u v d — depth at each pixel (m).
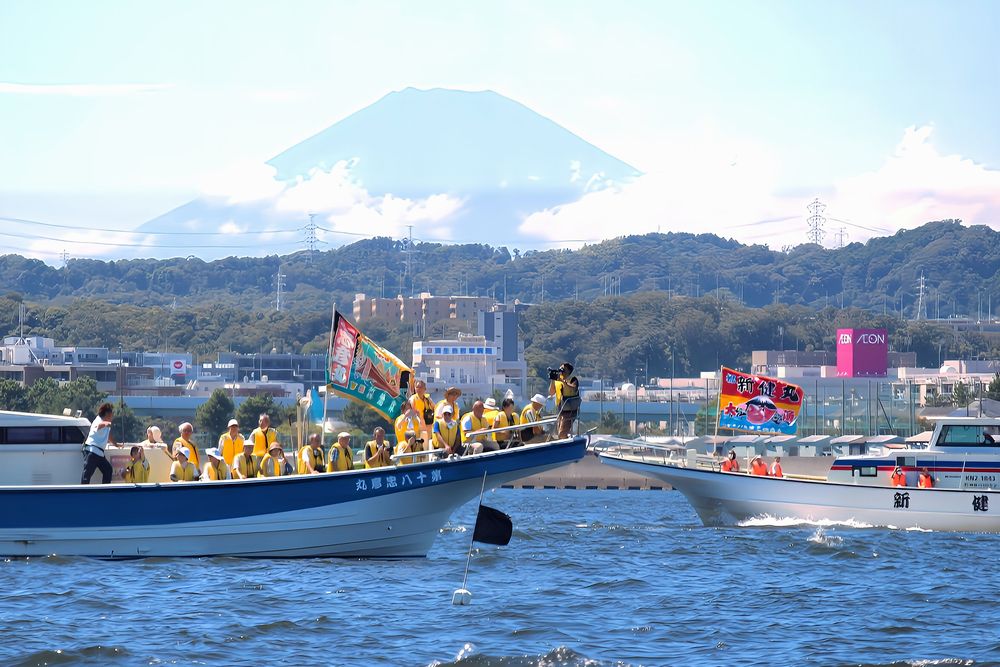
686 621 46.41
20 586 50.03
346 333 58.56
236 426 57.41
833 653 40.78
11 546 55.47
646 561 66.38
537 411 57.75
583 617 46.81
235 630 42.44
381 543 58.22
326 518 56.72
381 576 54.38
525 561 64.56
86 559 55.66
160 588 49.97
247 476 57.12
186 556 56.41
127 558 55.78
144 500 55.66
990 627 45.66
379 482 56.91
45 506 55.19
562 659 38.91
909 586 56.66
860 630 44.88
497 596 51.06
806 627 45.41
